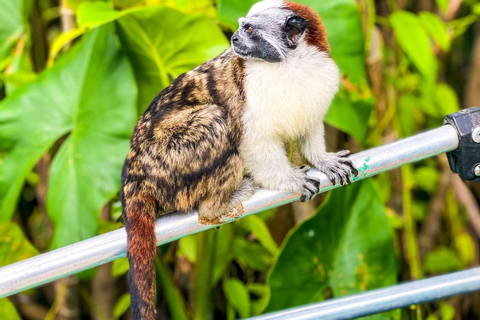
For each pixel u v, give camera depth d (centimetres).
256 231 456
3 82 467
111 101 393
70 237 379
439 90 532
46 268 264
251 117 306
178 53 404
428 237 572
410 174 528
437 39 453
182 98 317
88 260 273
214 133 305
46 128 396
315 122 321
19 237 402
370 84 479
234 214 303
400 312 413
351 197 413
